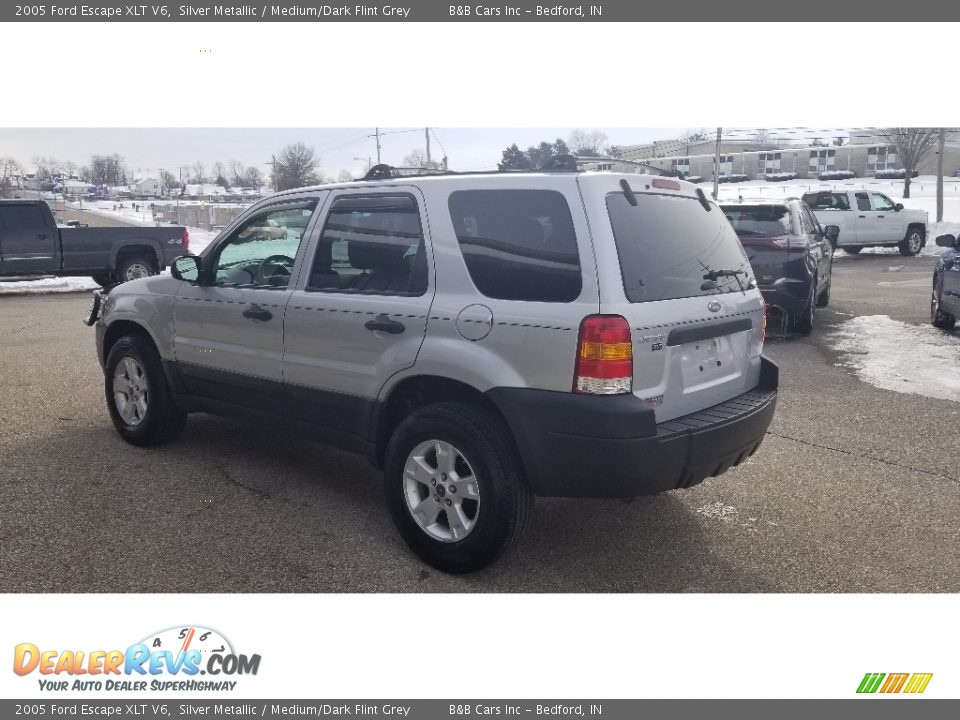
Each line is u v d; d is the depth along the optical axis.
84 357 8.94
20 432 5.79
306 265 4.38
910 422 6.29
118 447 5.47
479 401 3.71
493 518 3.53
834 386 7.54
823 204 23.55
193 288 5.00
